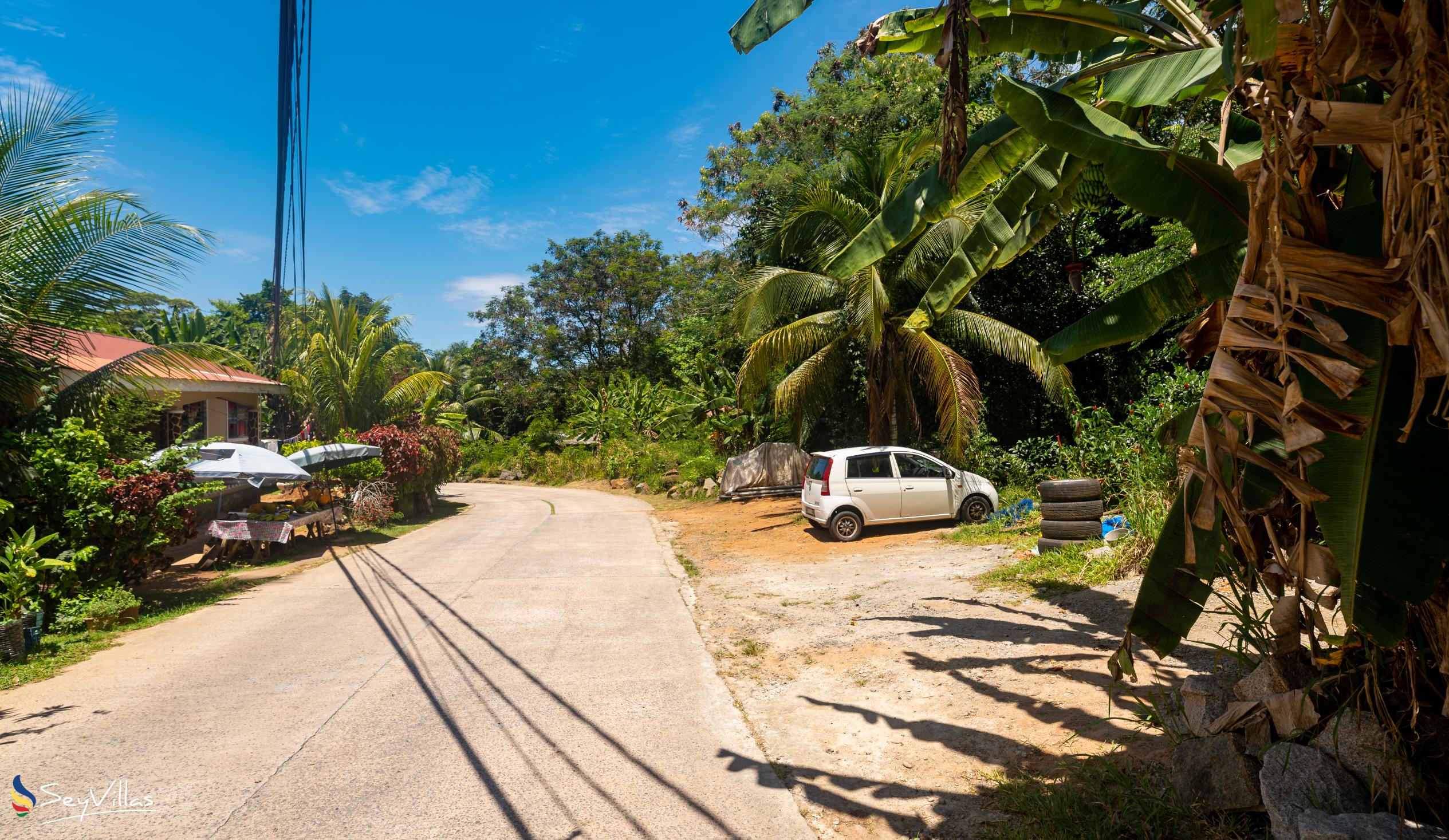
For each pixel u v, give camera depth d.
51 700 5.22
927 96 18.19
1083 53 5.33
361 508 16.39
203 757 4.22
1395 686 2.82
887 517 12.24
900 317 14.84
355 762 4.14
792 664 5.91
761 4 3.43
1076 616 6.50
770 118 23.05
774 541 12.90
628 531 15.30
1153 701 3.67
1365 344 2.41
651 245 46.62
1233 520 2.53
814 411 15.66
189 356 10.41
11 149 7.80
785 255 16.27
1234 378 2.39
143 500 8.60
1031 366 13.12
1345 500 2.37
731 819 3.47
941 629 6.52
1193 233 3.32
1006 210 5.03
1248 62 2.44
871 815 3.50
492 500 25.50
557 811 3.56
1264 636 3.30
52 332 8.28
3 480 7.65
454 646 6.59
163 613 8.15
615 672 5.79
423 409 25.64
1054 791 3.40
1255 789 2.92
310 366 21.61
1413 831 2.41
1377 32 2.12
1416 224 2.11
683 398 31.00
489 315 48.34
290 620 7.71
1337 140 2.23
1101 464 10.70
